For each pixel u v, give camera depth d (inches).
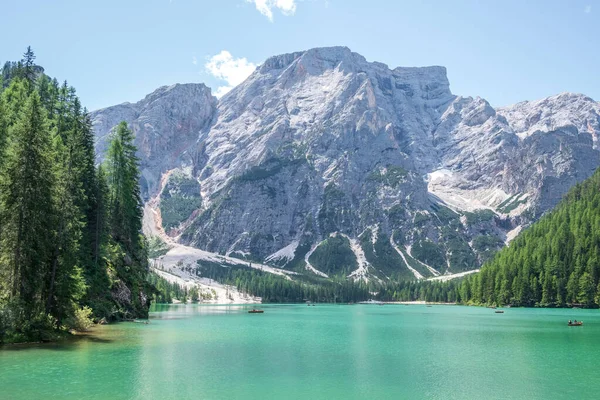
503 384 1988.2
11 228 2546.8
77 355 2301.9
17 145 2615.7
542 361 2559.1
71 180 3043.8
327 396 1760.6
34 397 1593.3
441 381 2034.9
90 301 3722.9
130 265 4675.2
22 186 2564.0
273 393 1777.8
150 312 7007.9
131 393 1688.0
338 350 2918.3
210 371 2111.2
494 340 3560.5
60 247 2824.8
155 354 2463.1
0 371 1931.6
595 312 7632.9
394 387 1919.3
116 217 4589.1
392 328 4662.9
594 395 1819.6
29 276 2608.3
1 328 2468.0
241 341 3257.9
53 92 4505.4
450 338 3698.3
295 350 2869.1
